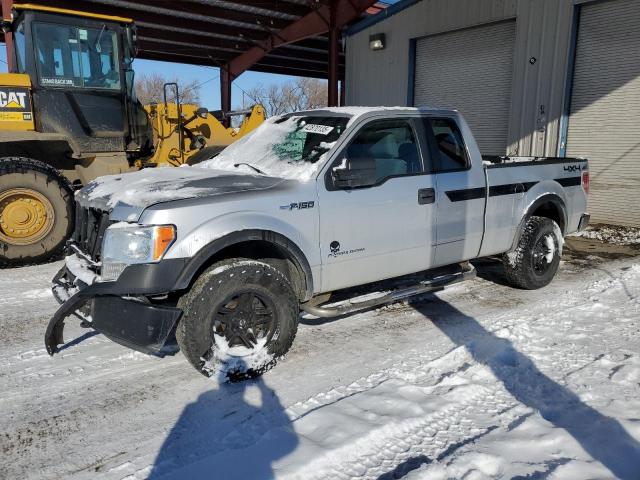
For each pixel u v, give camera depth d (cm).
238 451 268
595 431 280
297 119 468
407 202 429
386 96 1550
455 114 488
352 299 505
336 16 1614
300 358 390
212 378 337
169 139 873
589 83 1055
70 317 473
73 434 292
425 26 1395
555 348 402
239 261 347
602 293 553
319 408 311
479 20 1251
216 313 333
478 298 538
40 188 636
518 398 326
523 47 1152
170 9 1650
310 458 258
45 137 675
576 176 604
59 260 682
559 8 1075
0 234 624
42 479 254
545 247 562
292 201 365
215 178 384
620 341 416
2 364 380
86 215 403
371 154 424
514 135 1194
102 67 735
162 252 319
